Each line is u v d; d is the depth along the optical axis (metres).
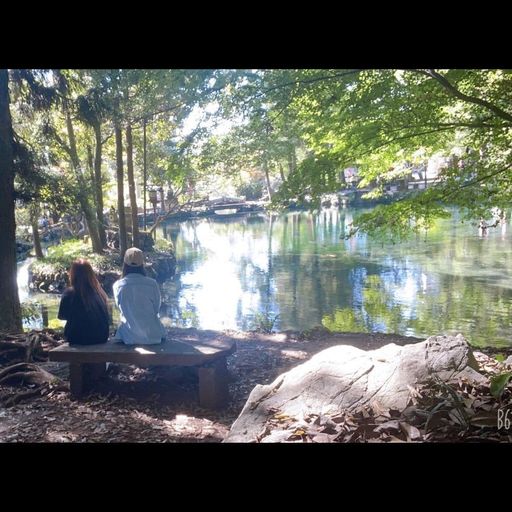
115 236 23.89
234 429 3.28
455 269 18.11
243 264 22.22
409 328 11.07
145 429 4.07
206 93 4.68
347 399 3.35
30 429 4.09
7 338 6.40
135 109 4.76
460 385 3.30
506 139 6.27
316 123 6.23
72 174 12.15
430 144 6.78
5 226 7.62
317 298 14.88
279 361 6.06
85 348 4.88
